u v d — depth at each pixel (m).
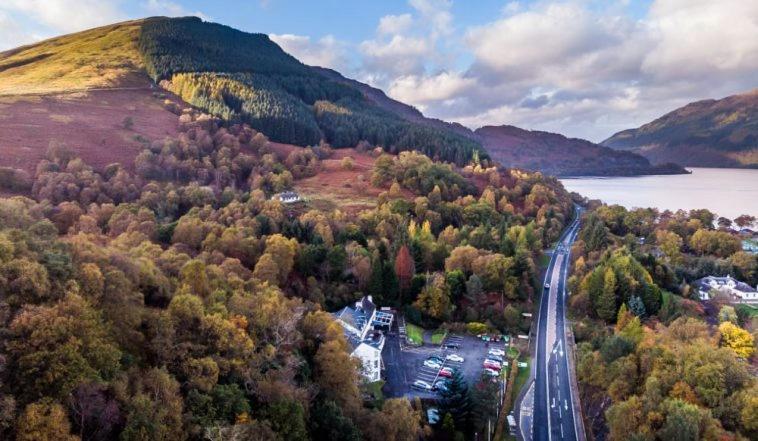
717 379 58.81
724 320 102.75
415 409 68.38
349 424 50.62
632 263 117.31
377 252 112.06
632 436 54.66
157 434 35.84
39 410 31.83
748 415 54.06
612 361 70.75
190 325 50.25
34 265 40.28
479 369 82.06
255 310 58.72
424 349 89.75
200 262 62.88
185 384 43.72
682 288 124.69
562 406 73.69
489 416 67.75
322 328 65.94
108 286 45.62
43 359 34.31
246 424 41.81
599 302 106.69
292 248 99.75
